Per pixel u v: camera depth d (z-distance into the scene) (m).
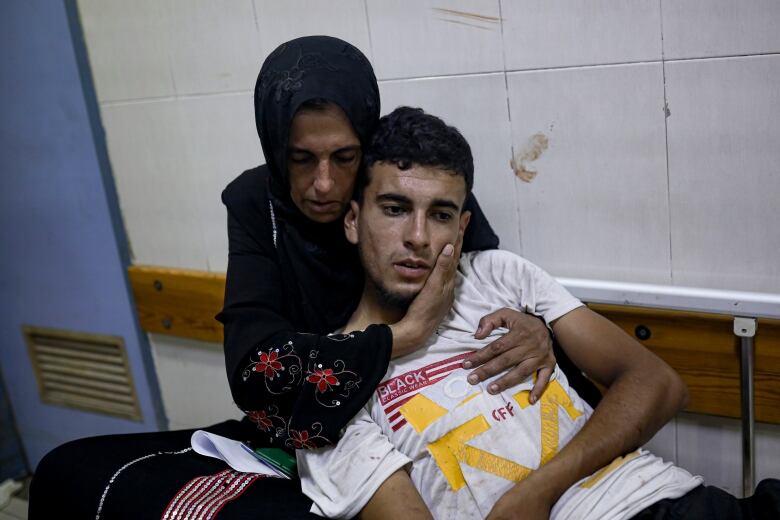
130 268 2.01
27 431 2.40
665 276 1.39
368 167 1.15
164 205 1.92
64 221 2.08
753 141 1.25
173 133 1.84
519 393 1.17
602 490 1.10
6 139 2.08
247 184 1.33
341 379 1.09
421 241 1.11
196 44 1.74
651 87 1.30
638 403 1.15
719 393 1.37
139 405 2.14
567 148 1.40
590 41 1.33
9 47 1.97
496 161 1.48
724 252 1.32
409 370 1.16
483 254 1.33
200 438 1.31
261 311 1.20
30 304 2.25
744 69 1.23
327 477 1.10
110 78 1.88
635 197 1.37
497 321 1.21
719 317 1.33
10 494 2.27
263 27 1.65
